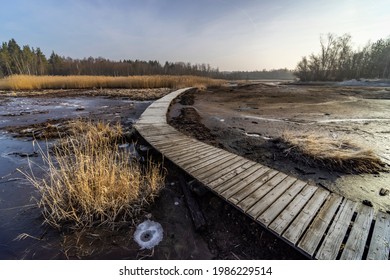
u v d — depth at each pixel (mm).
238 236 2137
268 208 2117
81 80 20391
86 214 2260
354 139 4707
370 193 2691
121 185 2582
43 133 5215
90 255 1913
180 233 2191
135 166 3572
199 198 2721
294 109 9031
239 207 2131
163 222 2346
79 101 11414
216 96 14219
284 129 5738
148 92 15992
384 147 4266
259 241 2049
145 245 2027
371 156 3520
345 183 2932
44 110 8672
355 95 14195
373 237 1762
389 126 5906
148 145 4293
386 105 9891
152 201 2648
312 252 1632
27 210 2496
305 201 2227
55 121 6691
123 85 21078
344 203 2189
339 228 1854
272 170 2941
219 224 2299
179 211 2531
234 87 22844
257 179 2693
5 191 2889
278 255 1898
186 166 3066
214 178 2715
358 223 1913
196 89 18391
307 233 1802
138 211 2453
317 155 3592
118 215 2387
